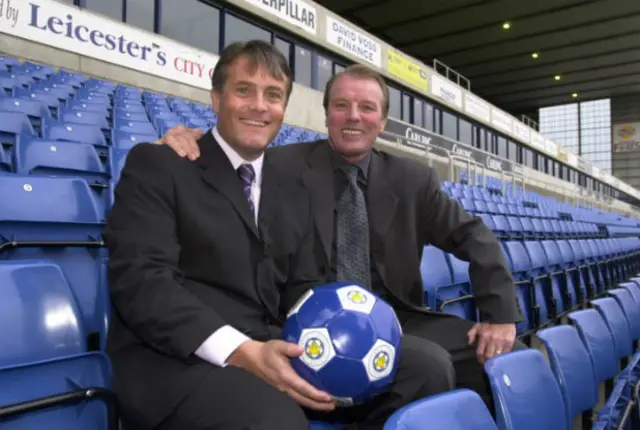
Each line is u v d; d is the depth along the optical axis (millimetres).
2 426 1021
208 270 1427
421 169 2150
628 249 8945
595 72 26031
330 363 1240
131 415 1230
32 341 1192
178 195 1407
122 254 1287
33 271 1259
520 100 30828
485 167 12227
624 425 1672
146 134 4715
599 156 34531
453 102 16172
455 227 2059
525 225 7273
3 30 6508
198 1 9477
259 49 1488
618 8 19078
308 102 11250
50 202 2062
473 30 20953
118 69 7875
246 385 1178
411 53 23219
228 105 1482
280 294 1674
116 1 8281
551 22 20266
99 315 1663
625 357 2570
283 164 1997
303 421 1148
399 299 2033
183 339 1206
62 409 1104
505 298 1861
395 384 1540
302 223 1688
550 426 1366
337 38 11820
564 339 1788
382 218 2004
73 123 4344
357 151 1975
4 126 3574
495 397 1235
